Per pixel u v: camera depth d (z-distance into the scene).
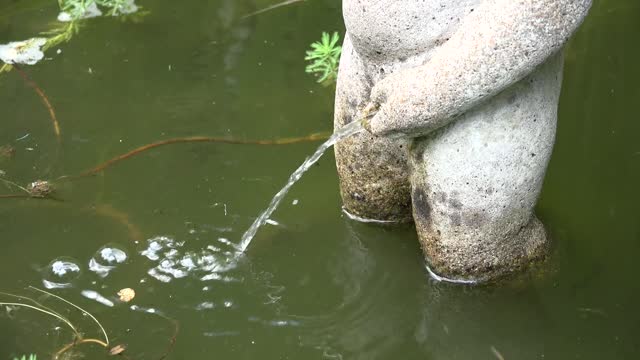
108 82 4.76
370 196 3.79
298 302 3.60
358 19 3.17
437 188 3.37
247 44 5.02
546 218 3.88
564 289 3.59
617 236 3.81
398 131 3.16
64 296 3.61
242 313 3.54
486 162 3.24
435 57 3.00
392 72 3.27
